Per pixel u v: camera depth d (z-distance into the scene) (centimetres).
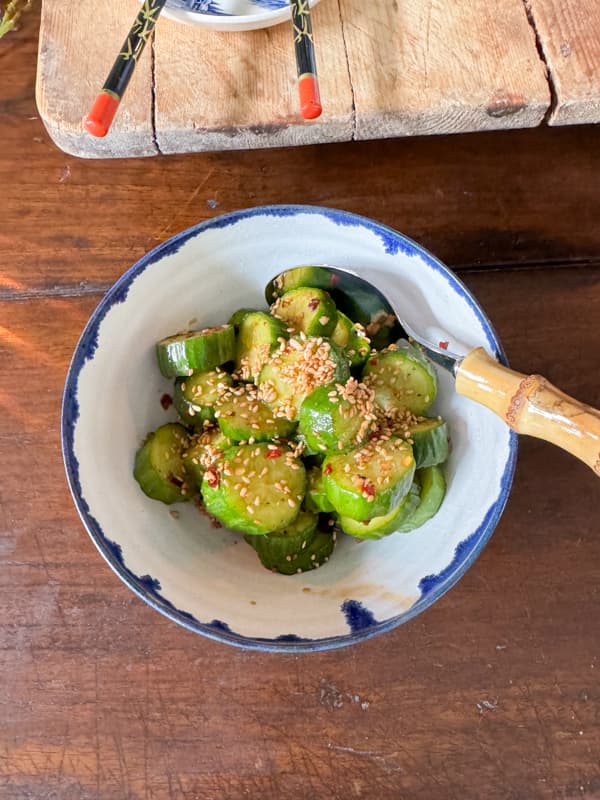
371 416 31
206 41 35
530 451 37
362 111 34
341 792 34
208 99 34
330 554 34
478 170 39
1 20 40
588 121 35
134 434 33
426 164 39
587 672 35
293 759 34
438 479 32
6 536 36
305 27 32
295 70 34
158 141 35
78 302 38
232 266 34
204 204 38
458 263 38
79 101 34
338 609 32
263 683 35
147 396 34
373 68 34
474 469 32
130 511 32
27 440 37
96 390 32
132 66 31
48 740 34
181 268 33
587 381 37
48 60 35
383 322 34
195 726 35
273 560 33
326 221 33
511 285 38
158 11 32
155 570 31
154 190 39
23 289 38
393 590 32
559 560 36
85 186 39
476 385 30
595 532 36
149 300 33
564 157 39
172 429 34
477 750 35
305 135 35
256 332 33
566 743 35
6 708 35
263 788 34
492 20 35
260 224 33
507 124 35
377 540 34
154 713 35
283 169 39
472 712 35
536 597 36
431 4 35
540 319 38
